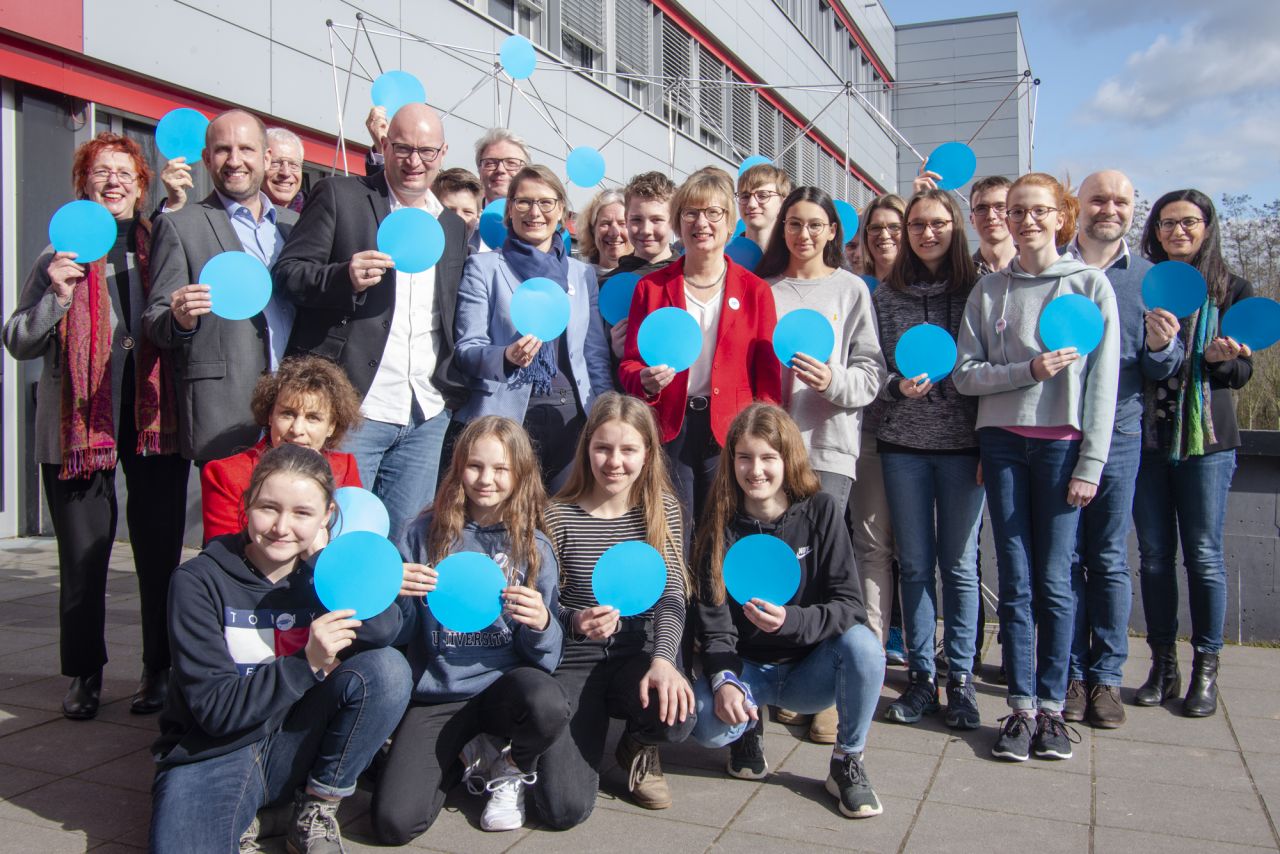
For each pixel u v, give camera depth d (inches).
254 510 91.0
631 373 134.0
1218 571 140.3
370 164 169.5
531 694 97.6
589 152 214.7
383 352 127.3
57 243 119.0
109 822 100.0
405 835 96.7
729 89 592.1
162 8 234.1
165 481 131.1
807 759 122.4
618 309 148.5
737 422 116.3
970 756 123.5
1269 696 147.6
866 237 164.9
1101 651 136.2
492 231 163.8
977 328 133.9
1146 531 145.6
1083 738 130.2
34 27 207.9
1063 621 124.3
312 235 126.3
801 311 129.1
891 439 140.4
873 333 140.9
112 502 130.6
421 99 199.8
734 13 590.6
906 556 139.8
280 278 125.0
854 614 111.3
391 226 120.3
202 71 244.4
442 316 133.4
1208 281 140.0
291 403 108.4
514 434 107.4
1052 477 124.6
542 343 130.3
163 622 130.9
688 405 134.0
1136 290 137.9
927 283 145.3
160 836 85.2
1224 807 107.7
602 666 110.0
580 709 106.7
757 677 116.1
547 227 139.5
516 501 108.0
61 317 122.6
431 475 134.1
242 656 93.3
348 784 94.5
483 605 97.8
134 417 130.0
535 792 101.5
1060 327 120.6
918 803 108.8
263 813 99.1
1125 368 134.3
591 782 103.0
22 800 104.5
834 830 101.7
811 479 117.1
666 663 105.0
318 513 92.8
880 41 918.4
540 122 393.4
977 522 138.9
